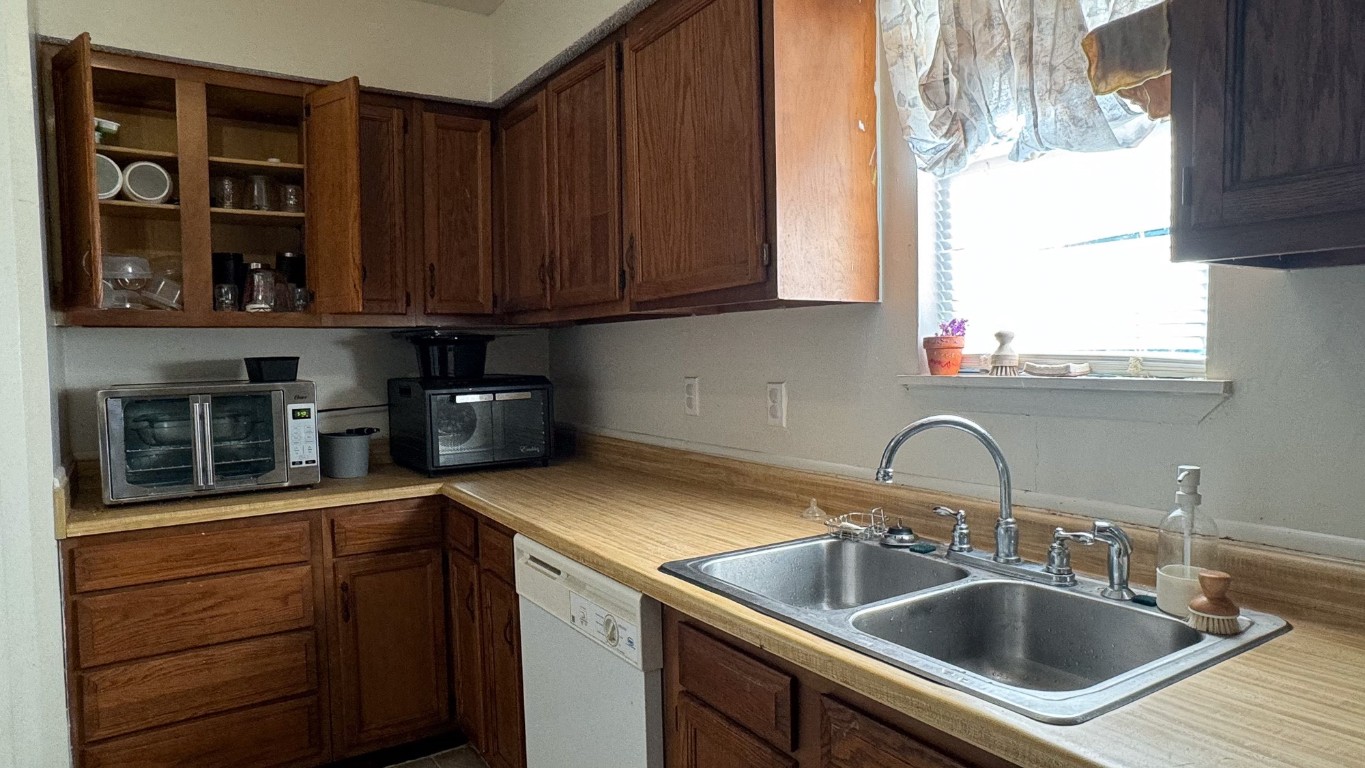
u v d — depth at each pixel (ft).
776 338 7.04
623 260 7.15
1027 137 4.65
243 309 8.49
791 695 3.98
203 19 8.05
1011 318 5.54
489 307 9.50
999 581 4.53
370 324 8.82
